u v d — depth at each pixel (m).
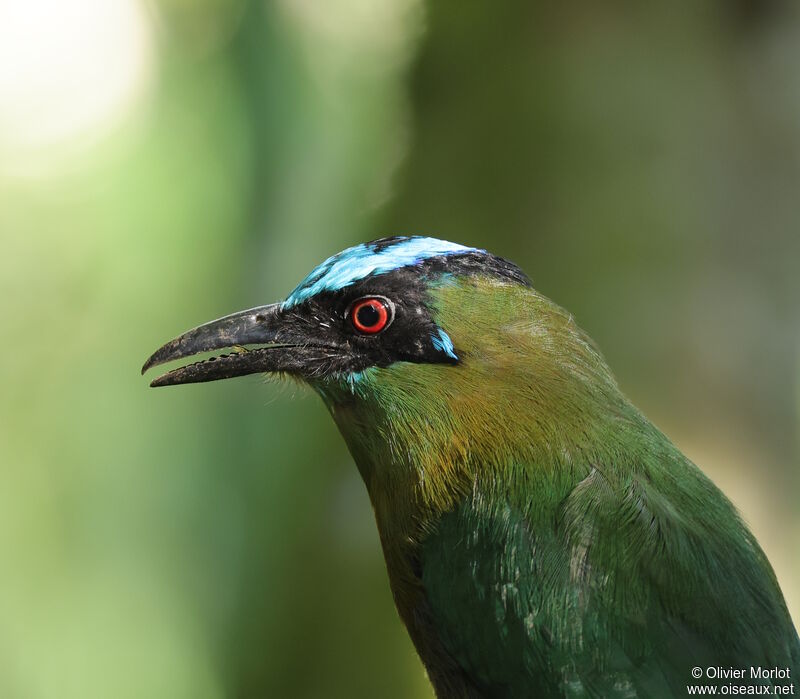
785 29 13.13
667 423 12.47
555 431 8.63
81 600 18.64
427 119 13.96
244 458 16.81
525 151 13.23
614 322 12.67
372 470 9.15
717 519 8.59
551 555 8.36
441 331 8.70
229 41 20.25
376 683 13.70
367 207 14.67
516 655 8.38
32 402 20.09
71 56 23.33
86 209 21.20
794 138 13.02
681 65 13.13
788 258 12.88
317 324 9.04
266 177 18.89
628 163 12.97
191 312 20.14
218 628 16.91
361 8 19.06
